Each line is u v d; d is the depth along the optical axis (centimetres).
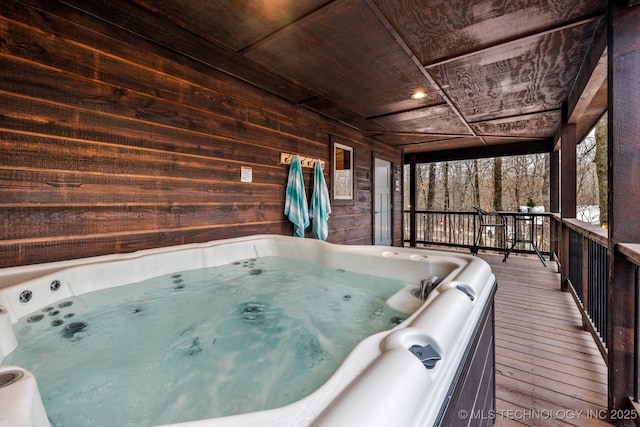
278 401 87
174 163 229
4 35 153
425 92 299
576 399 156
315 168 358
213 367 106
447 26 189
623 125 141
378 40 206
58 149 172
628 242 143
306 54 228
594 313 220
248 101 286
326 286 192
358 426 48
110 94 193
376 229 512
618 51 141
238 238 261
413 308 150
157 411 84
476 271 148
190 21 188
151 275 192
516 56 227
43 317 136
